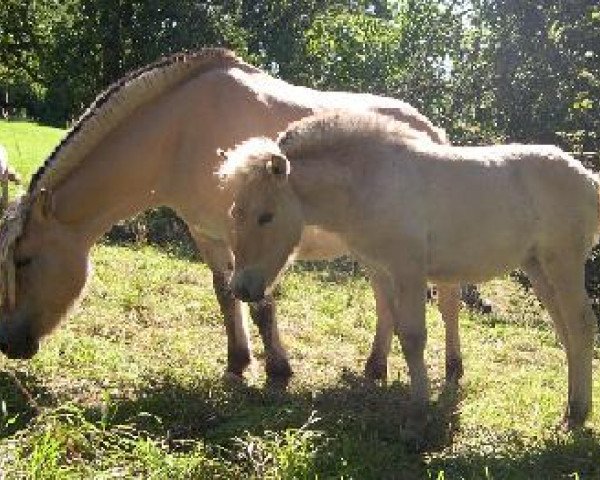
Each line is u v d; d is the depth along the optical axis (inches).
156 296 388.8
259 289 215.8
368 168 225.3
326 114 229.9
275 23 1457.9
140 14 1131.9
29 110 1513.3
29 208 244.4
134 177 261.6
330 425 227.0
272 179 213.5
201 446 193.9
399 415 242.7
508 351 379.6
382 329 300.0
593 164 488.7
